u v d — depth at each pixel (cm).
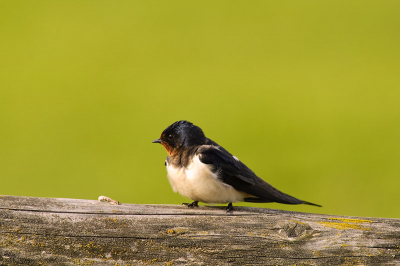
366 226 547
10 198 509
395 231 544
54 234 498
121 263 504
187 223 529
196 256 517
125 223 518
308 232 537
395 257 534
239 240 526
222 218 537
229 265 520
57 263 491
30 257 486
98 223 512
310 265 528
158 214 532
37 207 508
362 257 532
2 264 480
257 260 524
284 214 574
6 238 486
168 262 511
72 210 517
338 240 537
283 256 527
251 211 607
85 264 497
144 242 514
